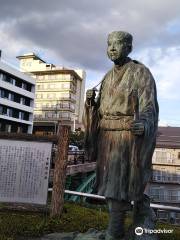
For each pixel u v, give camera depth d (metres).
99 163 4.27
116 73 4.33
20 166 7.20
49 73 75.81
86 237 4.54
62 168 7.04
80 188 18.67
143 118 3.74
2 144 7.20
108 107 4.21
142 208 4.15
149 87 4.02
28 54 78.88
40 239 5.39
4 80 49.44
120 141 4.09
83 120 4.45
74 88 77.06
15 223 6.16
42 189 7.16
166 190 34.62
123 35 4.17
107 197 4.05
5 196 7.15
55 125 65.44
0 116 49.19
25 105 55.12
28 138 7.20
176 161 35.03
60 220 6.52
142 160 3.78
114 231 4.15
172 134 38.12
